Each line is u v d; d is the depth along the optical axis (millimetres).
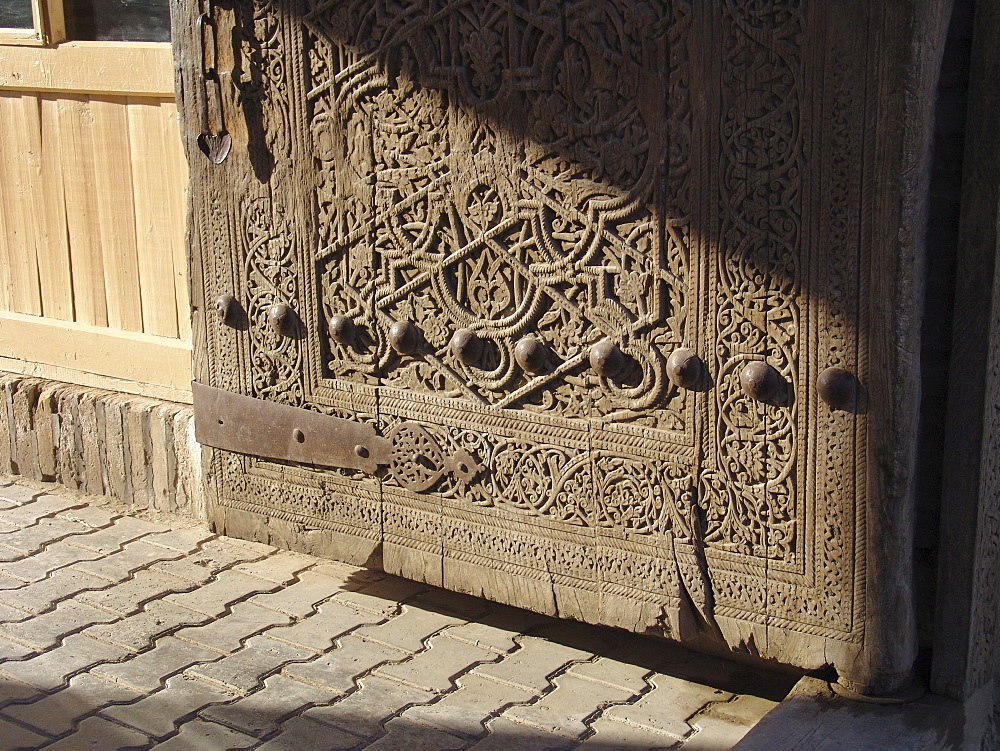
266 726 2900
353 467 3488
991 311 2561
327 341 3490
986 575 2777
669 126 2752
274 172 3459
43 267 4742
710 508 2883
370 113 3234
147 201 4363
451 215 3150
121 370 4562
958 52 2557
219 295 3674
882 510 2631
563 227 2971
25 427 4758
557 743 2820
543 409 3117
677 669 3211
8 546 4086
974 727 2857
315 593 3705
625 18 2760
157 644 3340
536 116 2947
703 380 2826
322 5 3242
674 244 2807
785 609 2820
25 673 3170
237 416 3715
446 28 3047
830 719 2662
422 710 2973
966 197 2559
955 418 2656
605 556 3080
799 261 2635
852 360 2605
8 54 4543
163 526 4297
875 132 2475
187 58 3533
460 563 3354
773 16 2562
